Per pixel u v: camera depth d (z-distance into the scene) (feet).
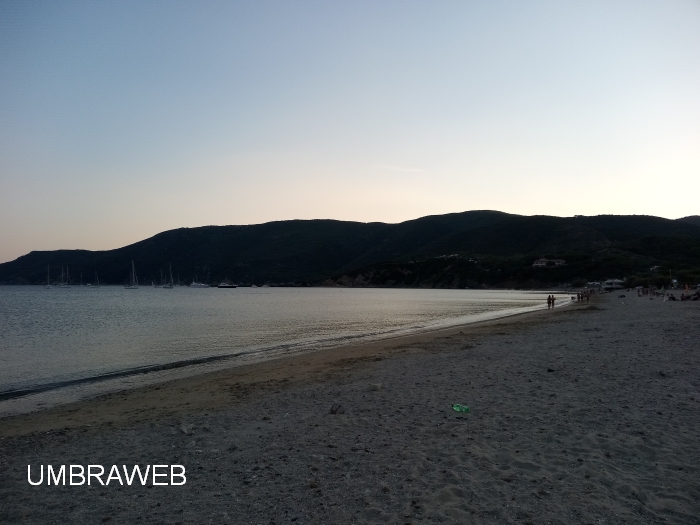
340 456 21.09
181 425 28.40
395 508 15.81
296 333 95.14
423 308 182.29
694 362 39.32
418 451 21.21
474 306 191.93
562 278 385.70
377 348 65.26
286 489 17.80
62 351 71.92
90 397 41.34
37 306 209.77
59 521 16.30
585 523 14.25
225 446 23.67
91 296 338.13
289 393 36.86
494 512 15.16
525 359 45.50
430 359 50.85
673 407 26.30
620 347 49.60
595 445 20.88
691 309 106.32
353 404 31.17
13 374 53.98
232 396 37.37
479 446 21.54
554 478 17.63
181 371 53.62
